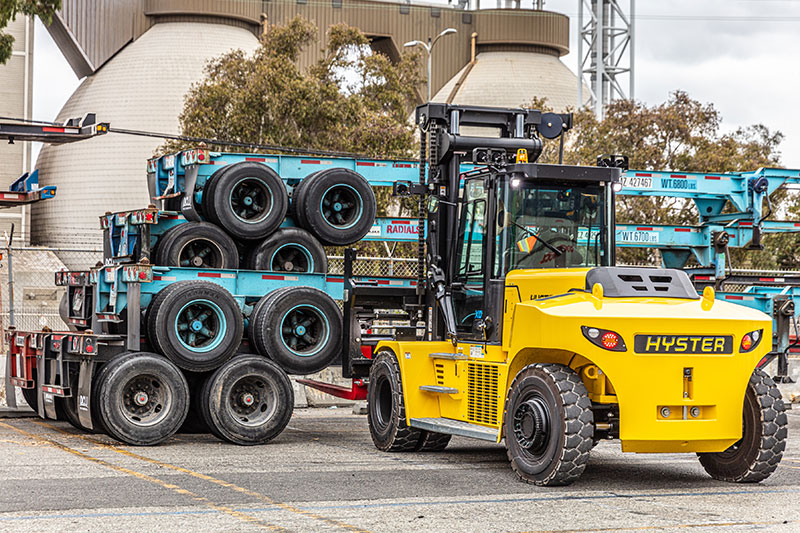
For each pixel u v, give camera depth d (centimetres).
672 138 4097
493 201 1062
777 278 1766
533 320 949
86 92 7081
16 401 1669
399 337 1238
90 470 1012
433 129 1230
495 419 1039
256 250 1359
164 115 6800
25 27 5700
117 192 6762
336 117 3975
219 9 7175
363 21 7456
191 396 1315
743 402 952
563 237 1063
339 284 1381
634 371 903
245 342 1340
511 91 7688
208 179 1363
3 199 1695
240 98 3928
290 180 1459
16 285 4216
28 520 753
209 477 972
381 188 3359
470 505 836
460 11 7875
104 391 1205
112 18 7106
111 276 1290
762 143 4988
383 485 937
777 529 754
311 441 1304
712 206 1855
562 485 930
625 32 6944
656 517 796
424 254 1225
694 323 914
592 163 4122
